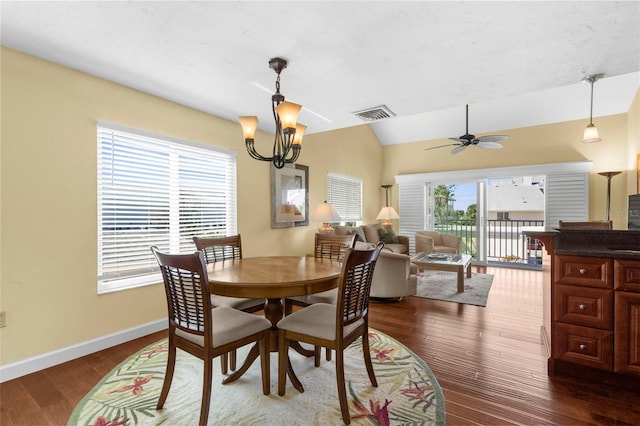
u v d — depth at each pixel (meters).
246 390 1.90
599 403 1.75
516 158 5.87
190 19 1.71
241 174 3.69
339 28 1.79
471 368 2.15
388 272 3.57
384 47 2.00
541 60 2.18
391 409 1.70
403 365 2.20
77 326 2.36
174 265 1.54
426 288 4.30
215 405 1.75
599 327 1.95
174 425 1.58
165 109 2.91
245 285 1.70
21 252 2.09
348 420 1.59
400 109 3.19
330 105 3.06
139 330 2.71
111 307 2.55
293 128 1.94
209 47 2.00
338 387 1.63
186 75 2.41
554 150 5.54
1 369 2.00
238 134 3.65
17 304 2.08
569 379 2.01
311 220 4.67
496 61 2.19
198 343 1.58
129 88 2.65
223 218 3.52
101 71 2.36
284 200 4.32
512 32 1.84
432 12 1.65
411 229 6.98
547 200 5.55
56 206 2.25
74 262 2.35
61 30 1.82
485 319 3.12
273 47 2.00
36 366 2.13
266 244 4.04
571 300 2.03
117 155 2.61
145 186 2.80
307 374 2.10
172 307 1.69
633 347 1.86
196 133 3.19
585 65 2.25
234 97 2.87
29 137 2.12
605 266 1.93
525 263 6.24
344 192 5.97
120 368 2.17
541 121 5.59
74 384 1.97
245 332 1.73
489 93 2.77
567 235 2.29
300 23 1.74
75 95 2.34
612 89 4.66
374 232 5.97
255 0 1.54
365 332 1.92
